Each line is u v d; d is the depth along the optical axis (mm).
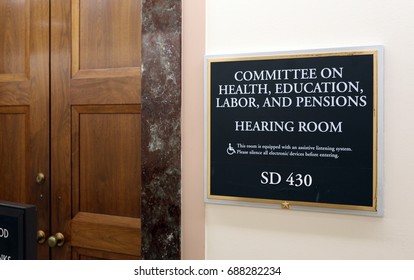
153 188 965
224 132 909
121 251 1077
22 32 1198
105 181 1103
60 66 1142
